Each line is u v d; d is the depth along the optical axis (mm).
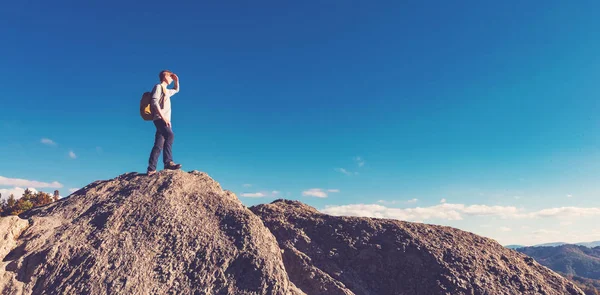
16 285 4848
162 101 7945
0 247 5312
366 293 5820
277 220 7562
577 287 6059
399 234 6859
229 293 4938
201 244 5641
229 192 7918
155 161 7801
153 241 5613
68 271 5051
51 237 5656
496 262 6324
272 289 4965
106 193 7098
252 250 5559
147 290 4859
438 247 6488
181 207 6484
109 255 5262
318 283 5742
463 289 5609
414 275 5992
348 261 6391
